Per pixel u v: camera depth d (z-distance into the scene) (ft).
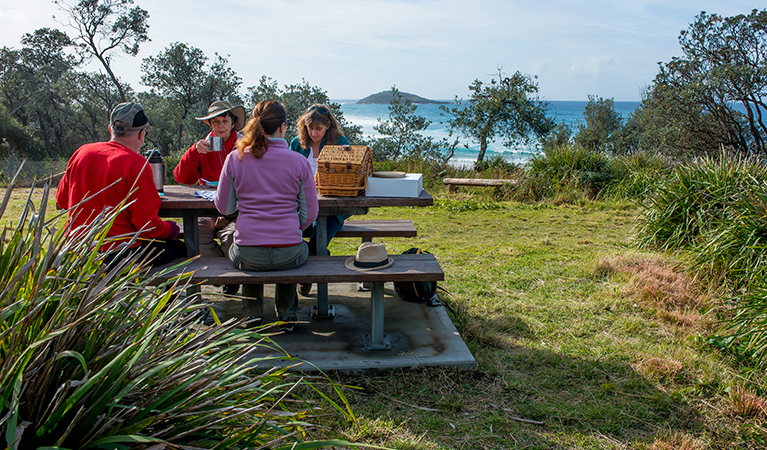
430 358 10.63
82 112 133.59
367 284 15.28
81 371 5.41
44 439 4.82
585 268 17.83
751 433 8.54
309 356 10.71
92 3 110.22
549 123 63.52
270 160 10.22
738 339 11.45
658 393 9.71
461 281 16.56
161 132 117.60
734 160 20.85
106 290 5.86
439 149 75.61
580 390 9.90
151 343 6.08
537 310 14.02
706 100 61.31
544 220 28.35
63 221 23.09
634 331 12.66
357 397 9.48
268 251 10.37
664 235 20.44
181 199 11.39
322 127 12.87
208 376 5.97
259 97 99.19
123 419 5.12
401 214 30.73
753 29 60.44
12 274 5.43
